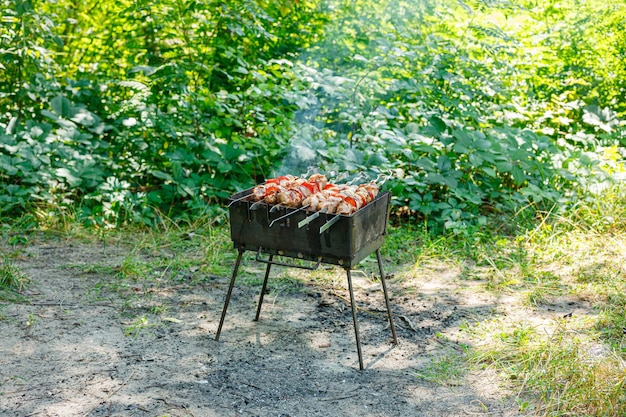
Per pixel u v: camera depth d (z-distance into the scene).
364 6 8.30
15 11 6.66
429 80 7.16
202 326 4.35
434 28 8.04
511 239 6.02
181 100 6.74
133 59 7.46
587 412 3.34
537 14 9.28
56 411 3.33
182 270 5.27
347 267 3.75
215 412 3.36
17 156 6.22
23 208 6.21
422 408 3.44
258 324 4.41
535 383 3.60
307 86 7.18
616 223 6.05
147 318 4.43
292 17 8.41
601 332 4.16
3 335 4.10
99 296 4.73
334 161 6.28
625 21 8.85
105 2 8.22
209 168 6.70
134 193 6.67
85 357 3.88
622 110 8.48
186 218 6.17
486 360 3.92
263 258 5.50
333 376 3.76
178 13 7.08
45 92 6.88
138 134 6.81
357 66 7.76
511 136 6.62
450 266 5.45
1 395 3.46
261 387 3.62
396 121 7.23
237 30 6.80
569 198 6.56
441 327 4.40
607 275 5.09
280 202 3.78
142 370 3.76
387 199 4.09
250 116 6.98
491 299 4.83
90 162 6.34
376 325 4.43
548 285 4.99
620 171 6.96
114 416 3.30
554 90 8.34
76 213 6.07
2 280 4.77
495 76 7.41
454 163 6.69
